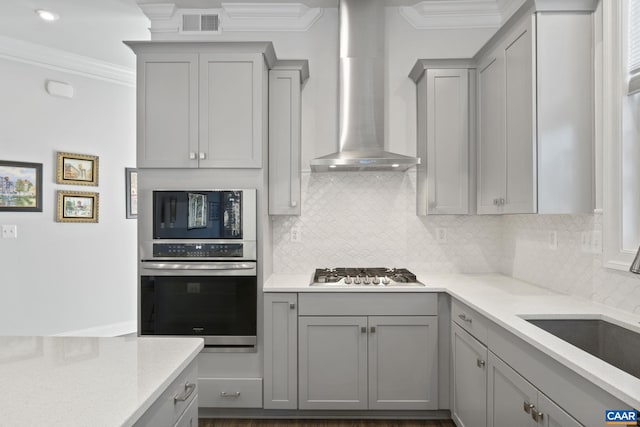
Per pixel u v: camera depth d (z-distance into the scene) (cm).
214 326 266
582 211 206
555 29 205
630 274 186
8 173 373
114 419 85
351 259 323
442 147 293
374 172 323
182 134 269
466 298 223
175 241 267
